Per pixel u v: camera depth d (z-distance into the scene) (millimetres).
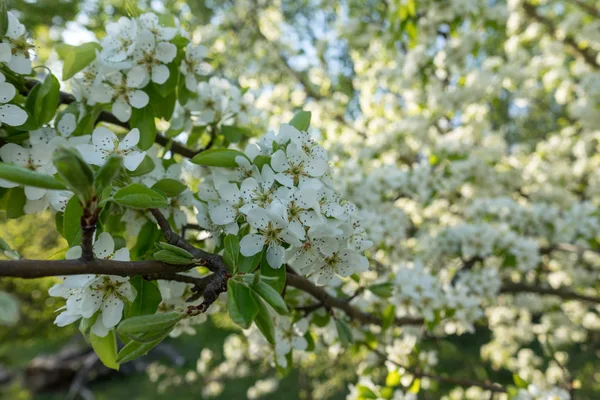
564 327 6059
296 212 1599
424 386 3762
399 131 5344
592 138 6449
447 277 4422
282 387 9320
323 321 2529
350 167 4586
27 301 7656
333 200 1714
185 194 2156
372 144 5375
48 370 11438
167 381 9281
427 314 3018
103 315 1523
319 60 7484
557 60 6691
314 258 1688
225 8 8664
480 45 5180
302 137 1809
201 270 2365
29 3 8000
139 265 1358
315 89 8266
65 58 2014
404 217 4523
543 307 5941
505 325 6281
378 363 3627
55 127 2033
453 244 4484
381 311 3096
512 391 2846
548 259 6086
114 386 11539
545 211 4914
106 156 1692
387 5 5695
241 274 1438
